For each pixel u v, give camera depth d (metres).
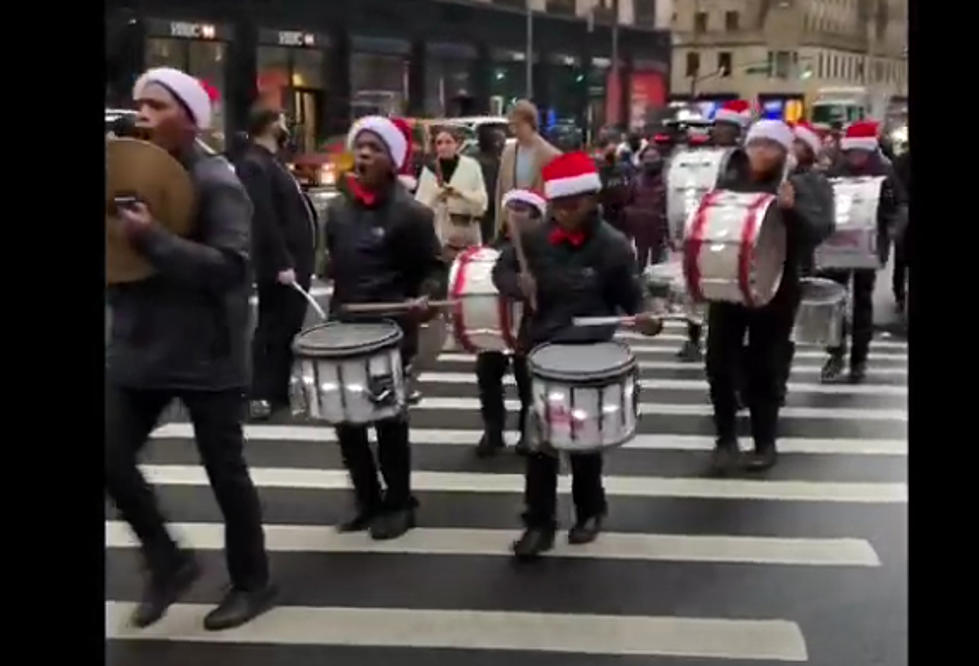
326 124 31.73
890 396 9.55
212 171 4.76
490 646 4.91
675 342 12.05
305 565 5.81
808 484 7.13
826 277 10.07
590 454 5.75
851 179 9.69
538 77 44.09
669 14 51.59
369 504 6.28
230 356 4.89
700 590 5.48
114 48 20.47
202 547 6.07
